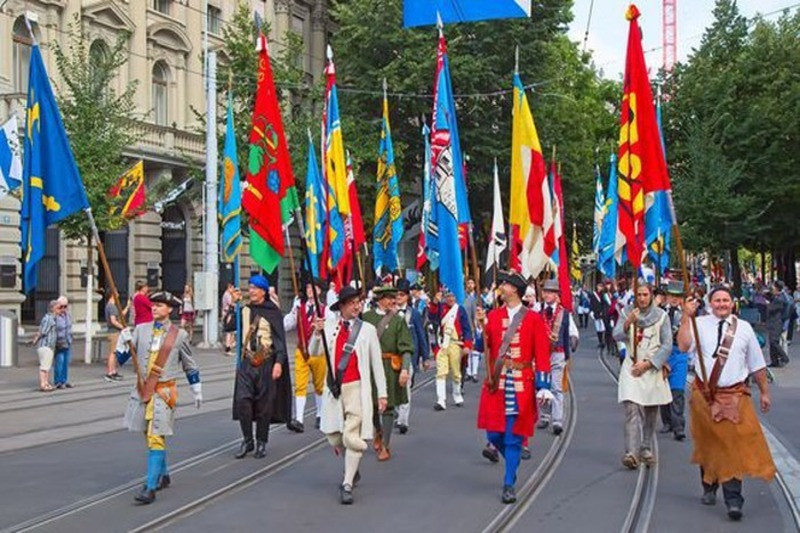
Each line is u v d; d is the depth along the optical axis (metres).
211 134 27.81
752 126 37.00
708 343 8.18
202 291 28.20
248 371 10.80
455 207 11.55
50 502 8.49
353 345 8.84
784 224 40.06
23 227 9.57
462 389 18.72
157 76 35.25
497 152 36.72
